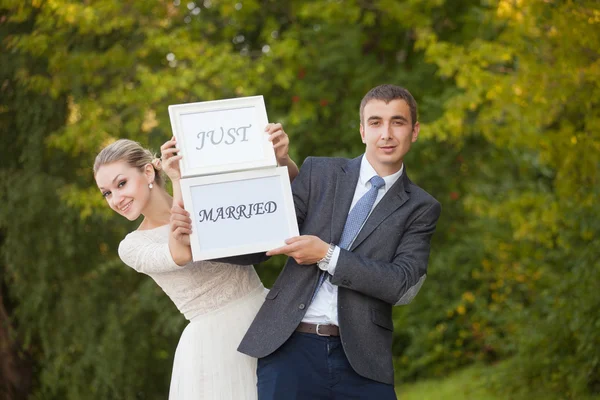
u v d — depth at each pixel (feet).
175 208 10.91
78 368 30.07
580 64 19.35
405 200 11.39
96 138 28.50
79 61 29.22
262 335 11.16
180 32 29.53
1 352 31.35
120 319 30.27
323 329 11.10
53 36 28.99
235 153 11.12
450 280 34.42
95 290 30.58
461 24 34.81
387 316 11.37
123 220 31.01
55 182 29.94
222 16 31.73
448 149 33.88
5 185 30.01
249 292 12.49
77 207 29.25
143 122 29.76
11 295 30.83
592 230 22.18
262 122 11.23
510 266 30.99
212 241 10.92
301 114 30.66
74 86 29.68
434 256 34.35
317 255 10.77
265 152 11.12
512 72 23.49
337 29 33.01
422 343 33.60
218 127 11.20
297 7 32.55
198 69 29.22
